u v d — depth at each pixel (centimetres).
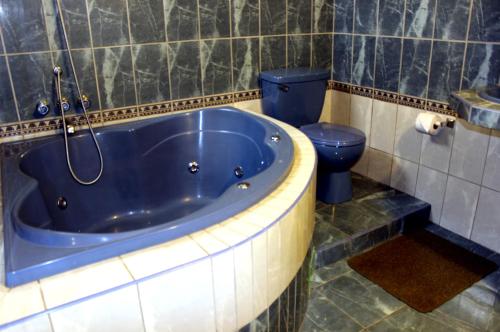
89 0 204
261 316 133
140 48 223
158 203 235
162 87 235
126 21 215
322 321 169
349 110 287
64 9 199
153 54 227
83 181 212
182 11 229
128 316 104
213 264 113
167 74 235
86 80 214
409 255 212
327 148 227
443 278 194
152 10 220
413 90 237
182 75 239
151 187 233
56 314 95
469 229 223
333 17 282
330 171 240
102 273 106
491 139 202
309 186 155
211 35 241
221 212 128
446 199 231
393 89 250
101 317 101
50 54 202
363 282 192
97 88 218
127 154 223
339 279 195
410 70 236
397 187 262
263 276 128
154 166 232
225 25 244
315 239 208
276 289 137
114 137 218
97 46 212
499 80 193
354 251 213
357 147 229
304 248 157
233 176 235
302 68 273
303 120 267
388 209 236
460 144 217
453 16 208
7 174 167
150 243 116
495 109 155
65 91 210
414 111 239
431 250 216
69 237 114
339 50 285
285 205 137
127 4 213
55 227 191
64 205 202
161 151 233
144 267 108
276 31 263
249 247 119
